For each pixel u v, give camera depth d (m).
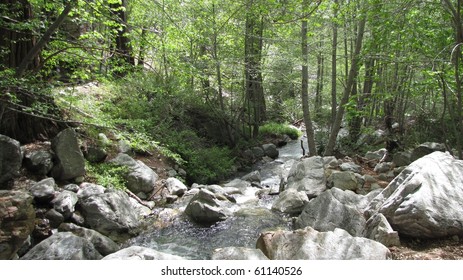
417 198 4.02
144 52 6.92
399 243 3.93
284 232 4.01
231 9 10.37
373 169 8.22
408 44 6.83
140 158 8.51
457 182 4.31
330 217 4.87
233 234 5.44
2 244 3.50
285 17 7.63
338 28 10.53
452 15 5.50
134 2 9.41
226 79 11.47
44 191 5.29
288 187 7.09
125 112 9.11
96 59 5.82
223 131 12.27
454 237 3.89
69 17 5.89
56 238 4.04
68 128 6.40
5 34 5.78
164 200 7.09
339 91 15.45
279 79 12.39
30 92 5.17
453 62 5.43
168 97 10.05
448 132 9.24
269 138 15.35
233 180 9.09
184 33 7.58
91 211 5.39
